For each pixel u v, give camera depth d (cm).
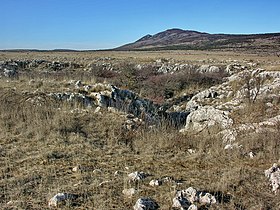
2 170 744
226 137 1050
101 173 745
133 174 711
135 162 831
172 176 733
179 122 1620
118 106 1439
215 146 945
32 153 863
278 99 1358
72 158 838
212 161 835
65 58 5103
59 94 1428
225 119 1264
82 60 4716
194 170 775
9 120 1118
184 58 5128
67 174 736
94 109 1316
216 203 582
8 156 836
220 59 4850
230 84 2008
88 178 713
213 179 708
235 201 600
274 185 658
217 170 769
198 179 712
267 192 642
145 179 700
